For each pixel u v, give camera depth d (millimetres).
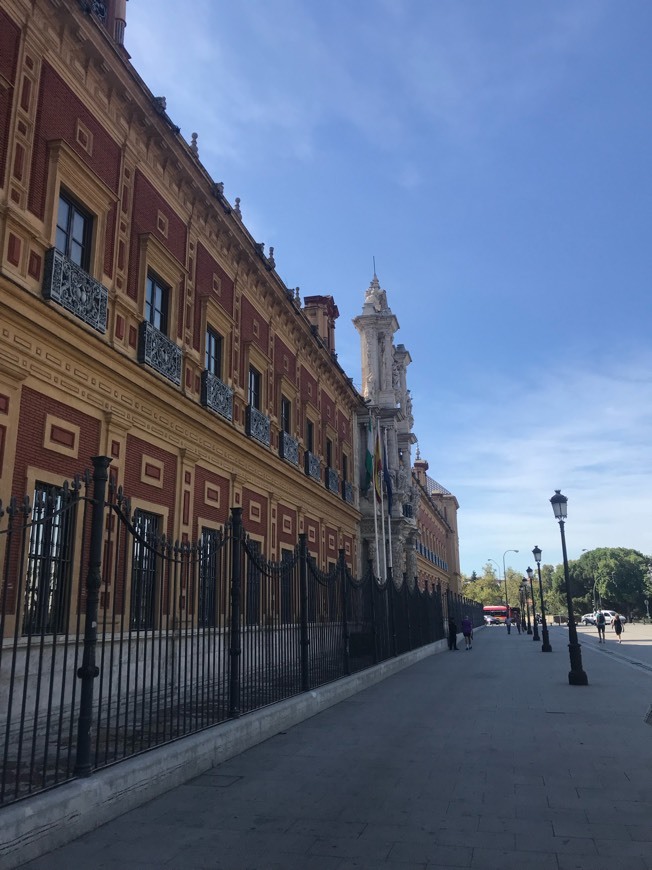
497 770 7809
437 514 63969
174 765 7059
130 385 12828
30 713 9281
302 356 24750
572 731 10320
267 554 19812
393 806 6395
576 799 6613
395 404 38875
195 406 15227
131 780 6320
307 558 13211
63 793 5523
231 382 17875
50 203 10984
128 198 13531
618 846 5312
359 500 32500
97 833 5637
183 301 15492
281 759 8336
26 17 10773
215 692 9188
